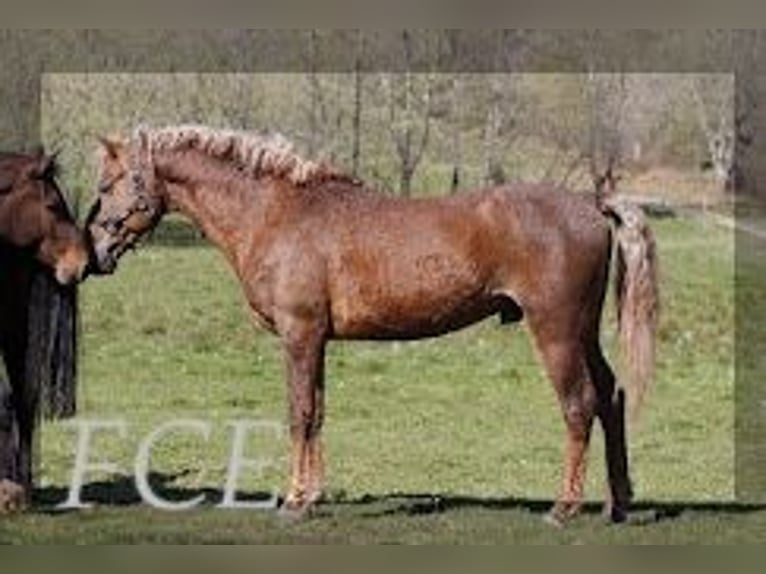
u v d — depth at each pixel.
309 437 8.62
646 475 11.10
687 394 15.47
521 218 8.40
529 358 17.41
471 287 8.47
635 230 8.45
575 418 8.41
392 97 24.05
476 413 14.25
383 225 8.55
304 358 8.59
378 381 15.90
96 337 17.25
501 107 24.69
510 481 10.71
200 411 13.91
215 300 18.84
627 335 8.42
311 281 8.52
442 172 24.12
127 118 21.05
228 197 8.77
